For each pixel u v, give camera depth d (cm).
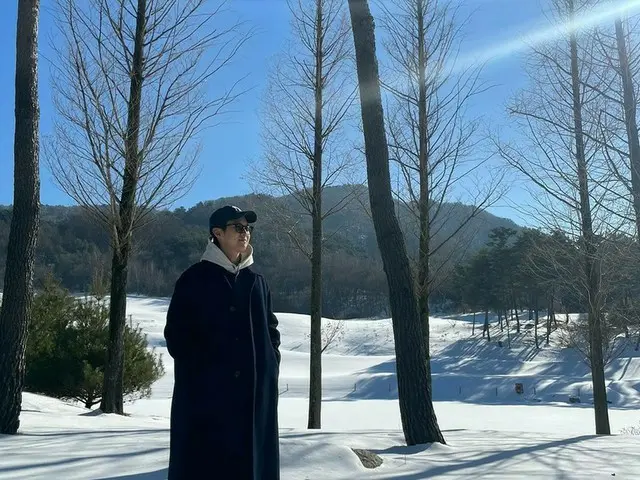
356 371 5169
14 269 741
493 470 558
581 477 533
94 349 1716
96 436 684
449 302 9462
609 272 1364
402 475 522
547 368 5147
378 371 5041
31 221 757
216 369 303
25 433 720
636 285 1517
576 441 869
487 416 2200
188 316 307
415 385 711
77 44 1149
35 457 547
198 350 306
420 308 1195
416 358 716
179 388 306
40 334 1695
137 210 1201
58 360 1683
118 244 1180
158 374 1884
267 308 332
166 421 1252
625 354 4997
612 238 1194
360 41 756
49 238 8181
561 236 1403
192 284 311
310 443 563
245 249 326
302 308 8875
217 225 321
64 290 1806
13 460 534
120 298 1192
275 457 318
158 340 5738
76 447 598
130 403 2370
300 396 3803
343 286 8906
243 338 310
